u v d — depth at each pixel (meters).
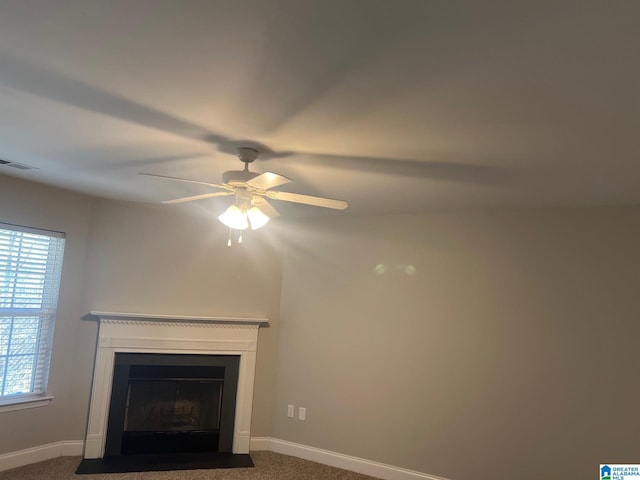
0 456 3.44
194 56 1.54
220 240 4.46
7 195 3.48
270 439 4.33
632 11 1.19
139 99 1.91
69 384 3.88
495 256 3.64
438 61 1.48
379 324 4.02
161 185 3.47
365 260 4.17
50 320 3.80
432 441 3.64
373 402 3.93
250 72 1.63
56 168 3.13
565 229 3.43
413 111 1.87
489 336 3.57
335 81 1.66
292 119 2.02
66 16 1.34
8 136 2.47
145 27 1.38
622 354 3.16
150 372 4.09
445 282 3.79
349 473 3.83
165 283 4.25
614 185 2.79
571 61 1.45
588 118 1.87
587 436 3.18
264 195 2.54
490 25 1.28
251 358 4.33
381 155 2.43
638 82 1.56
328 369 4.18
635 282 3.19
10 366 3.54
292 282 4.50
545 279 3.45
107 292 4.06
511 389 3.44
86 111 2.07
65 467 3.60
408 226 4.02
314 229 4.47
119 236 4.15
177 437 4.10
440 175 2.75
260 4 1.24
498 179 2.78
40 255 3.74
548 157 2.34
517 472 3.33
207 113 2.01
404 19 1.28
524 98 1.71
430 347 3.77
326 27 1.33
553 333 3.37
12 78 1.77
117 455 3.90
